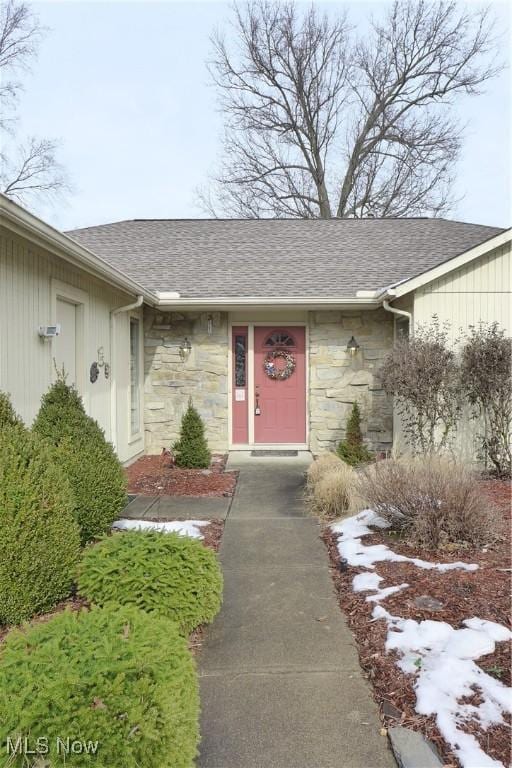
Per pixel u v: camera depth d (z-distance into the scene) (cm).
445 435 754
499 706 244
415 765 213
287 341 978
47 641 201
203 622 325
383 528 508
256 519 563
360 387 932
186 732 191
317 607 364
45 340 552
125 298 826
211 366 941
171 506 612
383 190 2059
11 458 328
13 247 482
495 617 326
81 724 167
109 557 322
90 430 459
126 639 204
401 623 324
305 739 235
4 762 163
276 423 980
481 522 453
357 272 950
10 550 308
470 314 797
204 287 894
